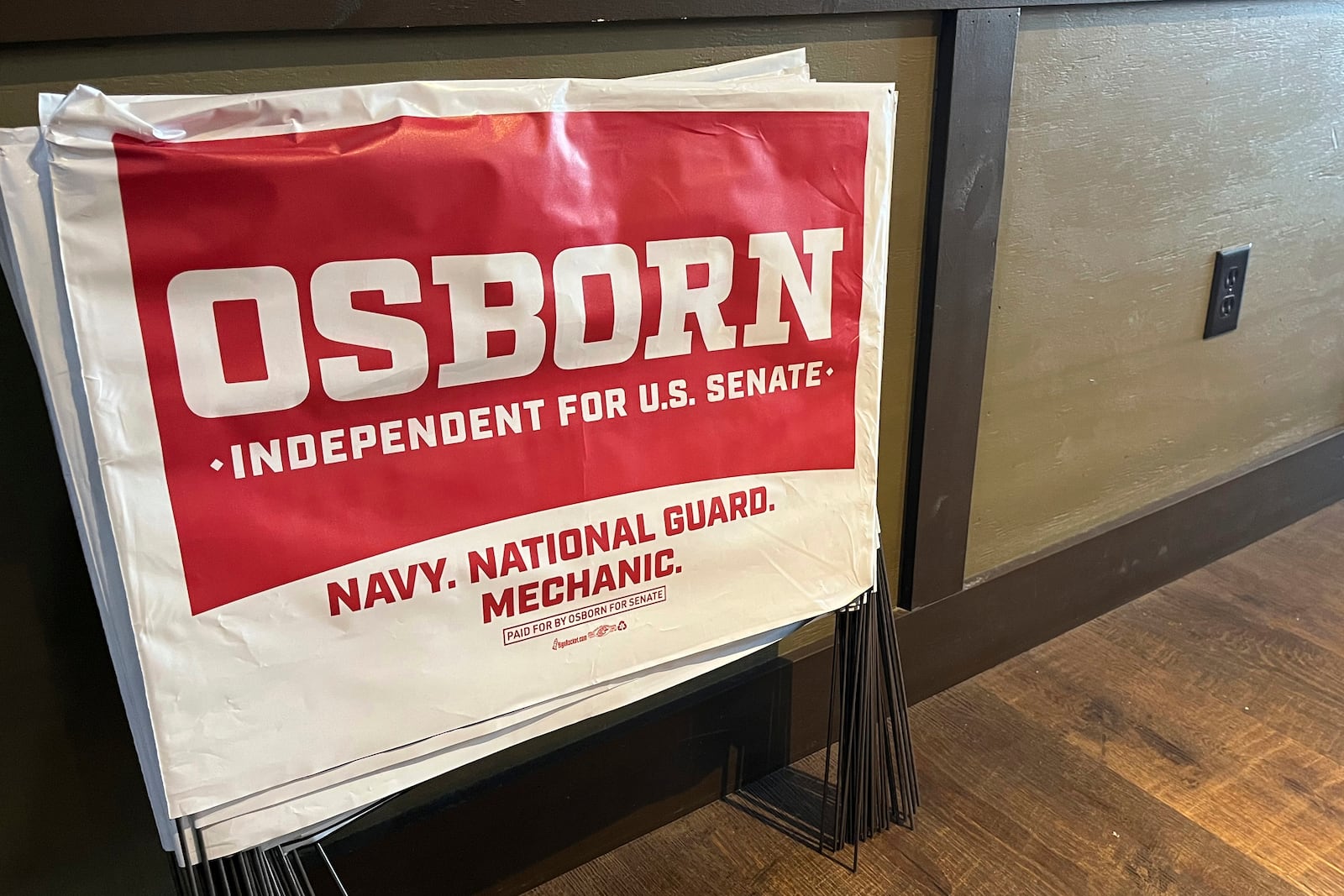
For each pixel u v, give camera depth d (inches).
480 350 30.1
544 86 29.4
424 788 41.5
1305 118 61.3
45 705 33.6
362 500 29.6
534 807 44.0
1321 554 72.4
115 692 34.8
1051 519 60.6
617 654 35.4
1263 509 73.4
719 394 35.1
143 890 38.1
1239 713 56.2
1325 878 45.3
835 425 38.1
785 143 33.7
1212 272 61.3
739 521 36.8
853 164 35.2
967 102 44.4
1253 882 45.1
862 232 36.3
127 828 36.8
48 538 31.8
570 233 30.6
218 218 25.7
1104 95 50.7
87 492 26.2
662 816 48.7
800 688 51.3
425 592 31.1
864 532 40.2
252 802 30.0
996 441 55.3
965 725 55.4
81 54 28.1
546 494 32.6
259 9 29.1
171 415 26.3
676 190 32.1
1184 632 63.6
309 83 31.3
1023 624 60.9
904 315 48.1
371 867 40.3
